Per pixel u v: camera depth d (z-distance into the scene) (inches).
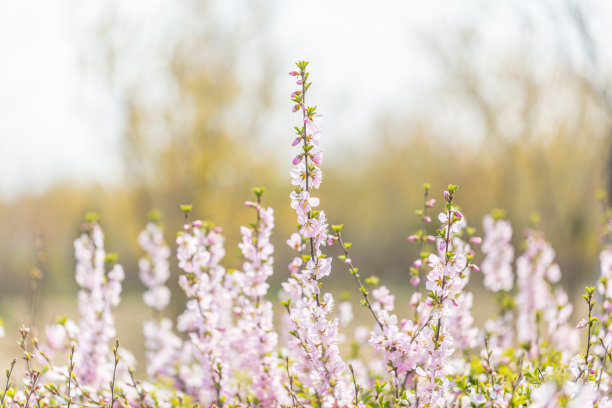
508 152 414.6
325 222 121.8
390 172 1065.5
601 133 343.9
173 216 419.2
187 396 161.6
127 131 414.3
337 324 120.0
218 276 152.1
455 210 115.2
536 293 197.6
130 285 850.1
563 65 319.6
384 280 922.7
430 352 116.9
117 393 145.3
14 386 140.9
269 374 138.9
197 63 425.7
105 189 440.8
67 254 774.5
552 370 121.9
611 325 138.9
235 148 434.3
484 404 118.7
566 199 377.7
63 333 159.0
